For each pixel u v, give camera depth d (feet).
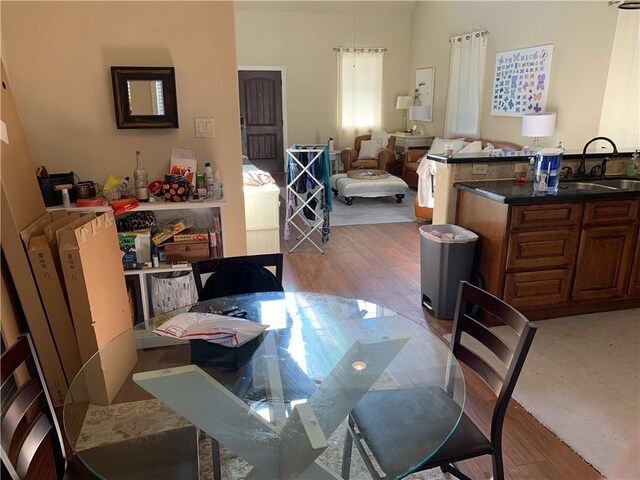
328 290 12.07
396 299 11.49
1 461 3.76
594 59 15.74
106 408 5.24
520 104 19.61
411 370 5.72
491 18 21.16
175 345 6.05
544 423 6.95
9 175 6.95
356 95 29.78
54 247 7.14
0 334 6.56
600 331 9.71
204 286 7.50
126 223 9.06
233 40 9.01
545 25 17.88
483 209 10.00
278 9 27.43
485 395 7.65
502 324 10.14
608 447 6.47
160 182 9.08
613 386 7.83
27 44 8.28
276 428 4.77
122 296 8.15
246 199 12.01
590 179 11.19
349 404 5.12
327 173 14.96
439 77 26.20
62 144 8.82
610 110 15.07
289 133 29.94
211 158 9.52
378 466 4.47
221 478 4.75
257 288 7.63
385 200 23.09
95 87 8.70
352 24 28.60
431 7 26.43
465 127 23.76
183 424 4.95
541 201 9.28
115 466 4.57
